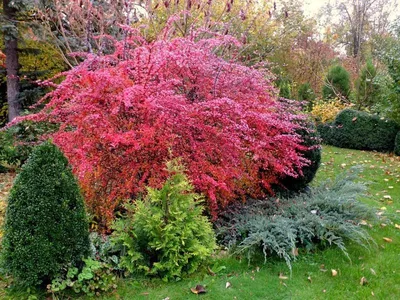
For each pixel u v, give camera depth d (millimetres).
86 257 2840
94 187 3443
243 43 5426
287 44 13086
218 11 8336
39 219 2553
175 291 2818
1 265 2662
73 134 3396
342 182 4480
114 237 3070
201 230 3154
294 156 3834
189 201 3047
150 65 3436
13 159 6285
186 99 3646
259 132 3754
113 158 3432
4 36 8062
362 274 3059
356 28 20641
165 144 3320
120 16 6117
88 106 3203
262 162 4070
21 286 2713
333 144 9734
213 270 3113
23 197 2574
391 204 4945
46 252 2570
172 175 3068
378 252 3451
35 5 7234
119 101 3205
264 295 2785
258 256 3340
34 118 3549
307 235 3453
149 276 2992
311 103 12406
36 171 2609
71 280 2760
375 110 9438
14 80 8367
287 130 3918
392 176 6387
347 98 12406
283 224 3436
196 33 4531
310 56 14406
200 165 3447
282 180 4598
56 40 7531
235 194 4098
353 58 17000
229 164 3600
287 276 3053
